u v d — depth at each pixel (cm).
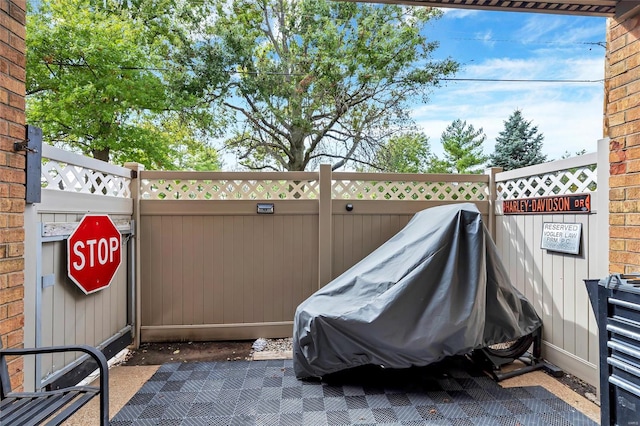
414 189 409
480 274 264
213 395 262
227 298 389
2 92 190
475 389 269
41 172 229
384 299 257
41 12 903
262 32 1220
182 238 383
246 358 339
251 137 1245
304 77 1095
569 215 286
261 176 392
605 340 164
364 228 400
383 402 251
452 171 1734
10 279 198
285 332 394
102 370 171
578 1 208
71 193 267
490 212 402
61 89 862
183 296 384
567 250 285
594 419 227
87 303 291
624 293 153
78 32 854
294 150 1230
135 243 373
